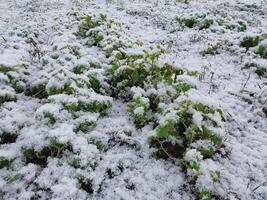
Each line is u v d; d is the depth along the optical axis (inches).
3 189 21.7
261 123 30.1
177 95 29.5
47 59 36.8
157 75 32.9
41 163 24.2
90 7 71.2
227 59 43.3
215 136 24.8
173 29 56.7
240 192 22.4
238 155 25.8
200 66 40.9
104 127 28.4
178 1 77.0
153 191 22.5
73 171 22.7
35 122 27.6
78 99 28.1
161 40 50.9
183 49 47.9
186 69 35.1
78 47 40.4
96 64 35.5
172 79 31.1
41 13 65.5
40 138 24.4
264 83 36.5
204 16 58.8
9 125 26.1
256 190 22.6
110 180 23.3
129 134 27.7
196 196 22.1
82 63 33.4
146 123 29.0
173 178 23.5
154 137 25.7
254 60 39.8
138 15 65.1
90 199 21.6
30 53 41.6
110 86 33.6
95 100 28.4
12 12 69.4
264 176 24.0
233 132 28.7
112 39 42.1
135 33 54.1
